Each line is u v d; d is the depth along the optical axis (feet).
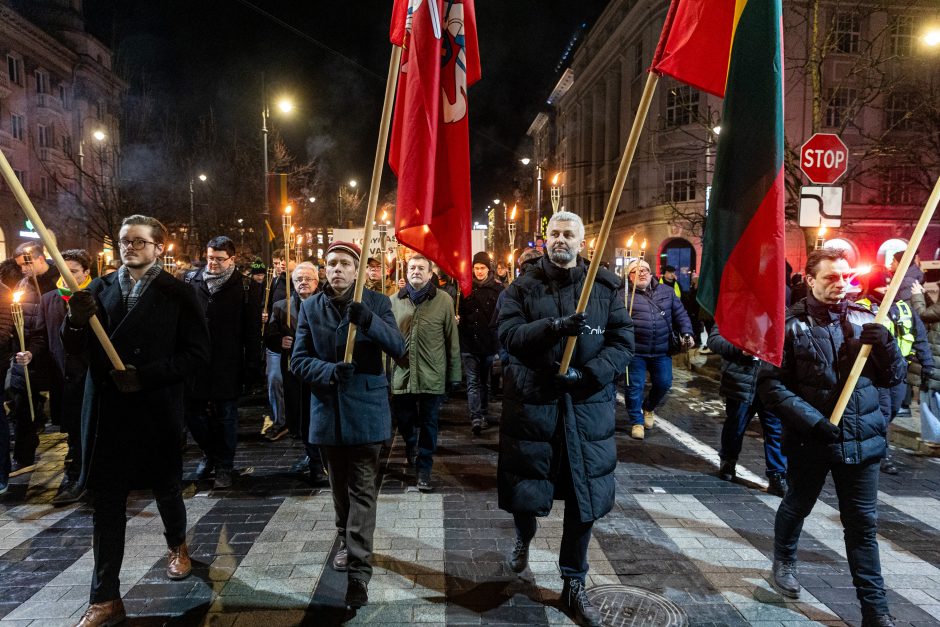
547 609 11.71
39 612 11.66
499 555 13.96
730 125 10.53
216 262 18.58
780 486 17.94
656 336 24.45
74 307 10.24
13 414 20.15
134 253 11.55
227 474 18.53
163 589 12.39
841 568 13.42
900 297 21.72
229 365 18.48
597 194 140.05
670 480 19.35
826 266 11.58
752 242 10.37
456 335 19.49
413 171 11.05
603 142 139.95
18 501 17.54
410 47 11.18
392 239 37.11
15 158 104.47
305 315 13.01
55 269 24.11
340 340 12.51
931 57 55.93
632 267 24.77
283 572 13.14
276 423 24.20
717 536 15.06
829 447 11.02
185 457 21.79
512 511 11.69
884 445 11.14
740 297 10.50
